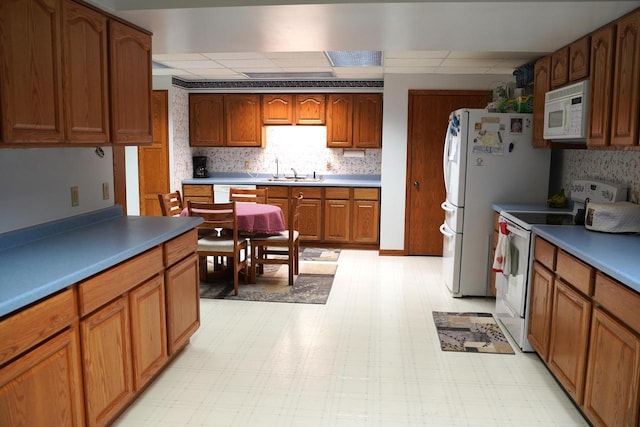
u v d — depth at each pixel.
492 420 2.47
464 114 4.26
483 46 3.42
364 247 6.43
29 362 1.66
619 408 1.99
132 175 6.34
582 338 2.35
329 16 2.68
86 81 2.45
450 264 4.54
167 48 3.56
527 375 2.95
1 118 1.89
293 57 4.75
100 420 2.12
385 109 5.81
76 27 2.36
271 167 7.03
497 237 4.09
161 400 2.62
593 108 2.94
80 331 1.97
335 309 4.08
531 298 3.17
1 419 1.55
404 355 3.21
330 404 2.60
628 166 3.25
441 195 5.91
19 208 2.50
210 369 2.97
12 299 1.57
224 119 6.68
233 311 4.00
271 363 3.07
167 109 6.18
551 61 3.68
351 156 6.88
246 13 2.64
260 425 2.40
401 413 2.52
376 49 3.57
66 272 1.90
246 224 4.55
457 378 2.91
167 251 2.77
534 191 4.30
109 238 2.57
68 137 2.31
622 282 1.96
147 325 2.55
